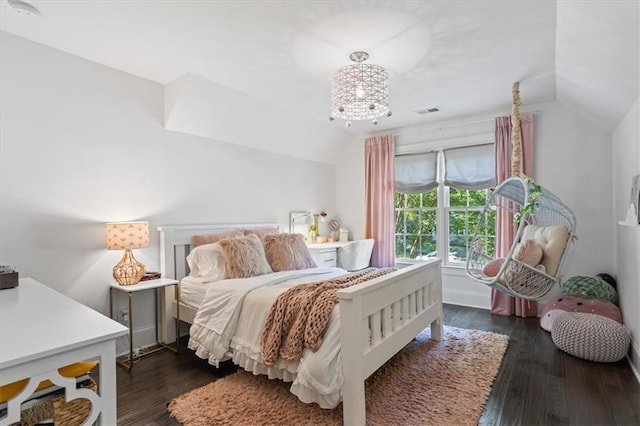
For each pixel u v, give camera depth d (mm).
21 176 2482
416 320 2666
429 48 2598
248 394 2188
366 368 1920
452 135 4555
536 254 2863
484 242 4402
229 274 3006
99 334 1071
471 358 2713
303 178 4984
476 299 4371
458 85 3357
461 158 4477
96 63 2865
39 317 1275
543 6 2057
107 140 2943
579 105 3438
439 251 4719
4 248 2408
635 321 2572
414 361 2660
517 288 2867
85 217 2799
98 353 1061
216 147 3828
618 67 2186
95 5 2072
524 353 2857
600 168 3590
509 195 3518
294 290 2287
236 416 1949
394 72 3039
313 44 2533
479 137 4344
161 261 3254
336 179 5574
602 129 3572
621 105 2688
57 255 2646
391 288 2273
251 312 2365
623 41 1880
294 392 1904
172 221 3404
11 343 988
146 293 3166
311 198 5113
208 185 3736
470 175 4414
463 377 2391
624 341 2566
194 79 3154
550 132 3859
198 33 2391
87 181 2816
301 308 2064
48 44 2570
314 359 1853
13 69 2447
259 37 2434
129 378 2480
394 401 2086
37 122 2557
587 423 1893
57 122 2658
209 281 2982
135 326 3084
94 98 2861
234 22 2244
